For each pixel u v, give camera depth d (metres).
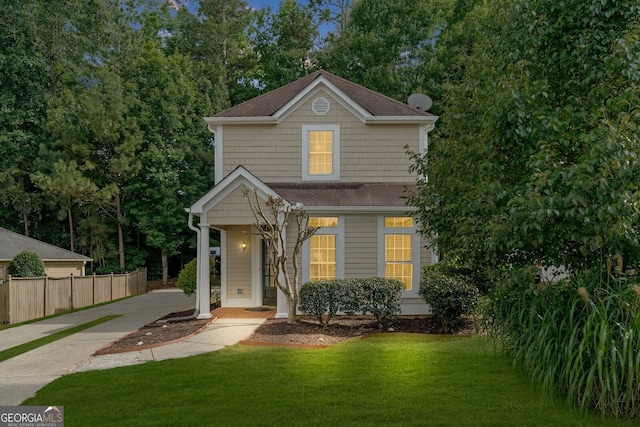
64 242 30.09
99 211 29.30
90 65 31.27
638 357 4.29
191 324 10.61
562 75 5.99
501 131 5.61
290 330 9.46
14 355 8.33
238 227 13.72
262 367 6.80
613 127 4.64
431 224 7.75
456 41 23.30
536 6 5.80
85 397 5.64
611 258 5.07
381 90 23.86
